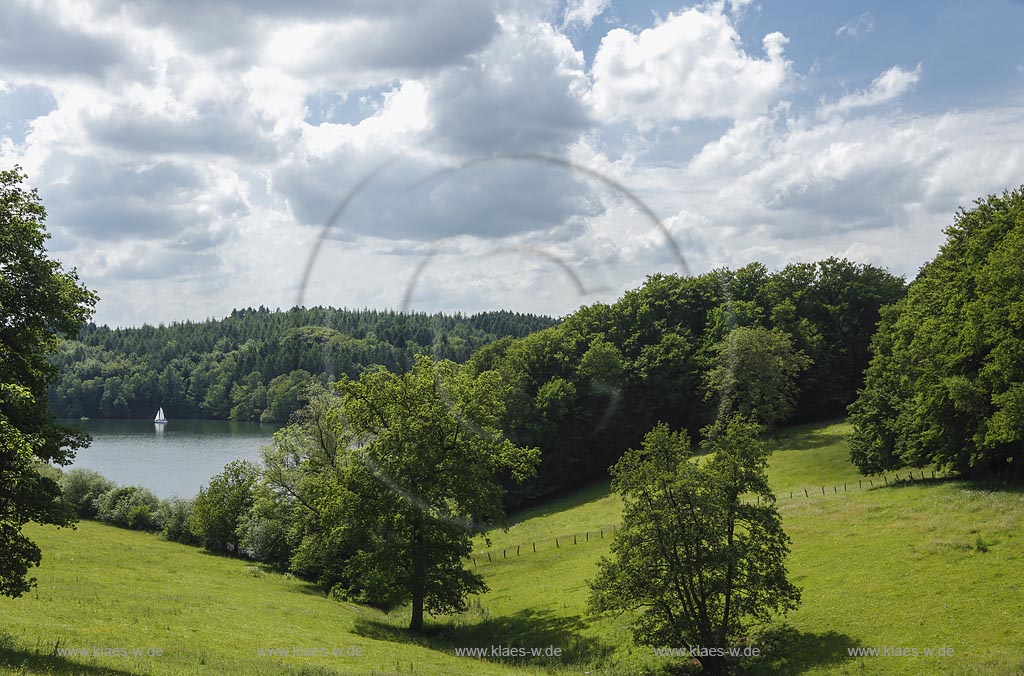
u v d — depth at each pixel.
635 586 29.81
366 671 25.34
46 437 24.05
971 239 52.50
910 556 34.66
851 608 30.70
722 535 29.86
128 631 28.23
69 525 24.17
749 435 31.11
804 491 55.31
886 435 54.59
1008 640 25.36
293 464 53.94
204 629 30.70
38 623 27.19
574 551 51.59
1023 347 41.72
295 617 37.50
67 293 24.77
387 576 37.88
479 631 38.09
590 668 30.42
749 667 28.44
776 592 29.58
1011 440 40.94
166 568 49.88
